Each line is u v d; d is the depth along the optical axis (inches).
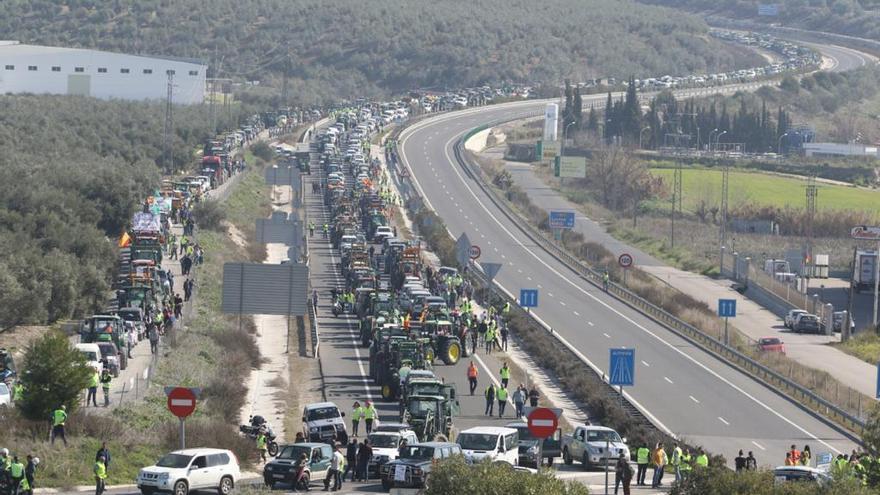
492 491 5260.8
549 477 5359.3
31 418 7716.5
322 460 7460.6
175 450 7190.0
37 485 6796.3
